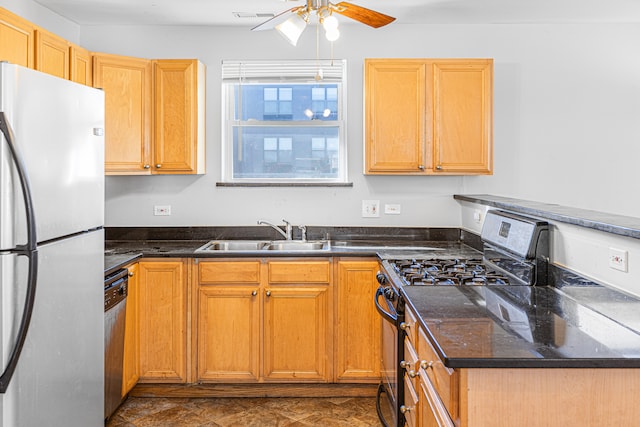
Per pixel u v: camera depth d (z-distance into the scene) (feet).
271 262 10.09
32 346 5.76
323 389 10.35
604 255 5.73
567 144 11.85
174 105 10.97
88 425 7.23
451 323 4.81
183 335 10.14
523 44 11.78
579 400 3.95
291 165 12.45
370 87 10.78
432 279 7.18
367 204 12.09
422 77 10.76
